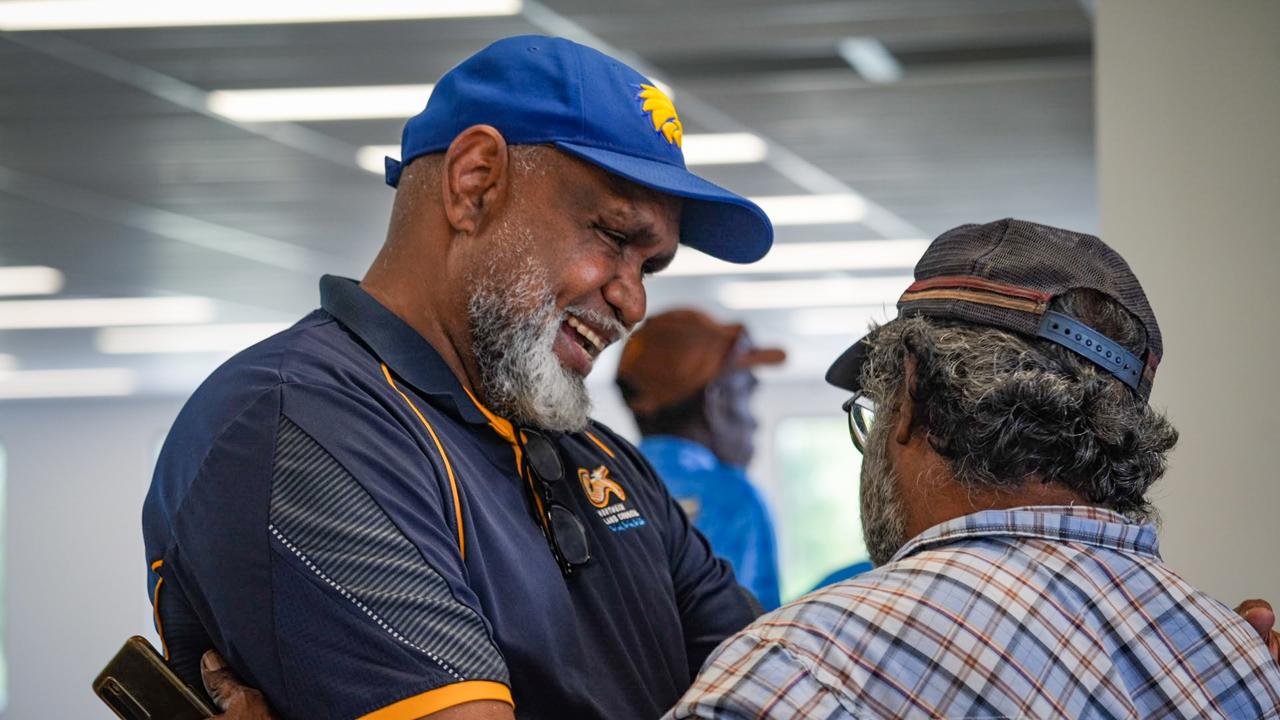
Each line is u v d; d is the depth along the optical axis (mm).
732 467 2652
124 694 1320
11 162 7312
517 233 1438
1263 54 2143
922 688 1086
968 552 1152
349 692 1202
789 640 1115
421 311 1469
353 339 1427
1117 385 1207
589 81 1451
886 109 6711
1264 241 2117
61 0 5215
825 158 7605
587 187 1436
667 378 2584
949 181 8141
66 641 16297
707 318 2643
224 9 5324
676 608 1592
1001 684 1083
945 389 1194
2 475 16578
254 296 11109
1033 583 1130
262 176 7703
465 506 1353
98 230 8828
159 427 16594
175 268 10000
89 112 6539
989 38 5742
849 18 5512
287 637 1224
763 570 2578
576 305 1449
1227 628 1184
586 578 1461
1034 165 7793
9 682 16234
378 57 5867
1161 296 2146
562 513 1468
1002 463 1174
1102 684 1109
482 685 1210
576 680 1387
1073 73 6184
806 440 16578
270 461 1262
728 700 1086
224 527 1256
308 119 6703
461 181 1441
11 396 16109
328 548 1229
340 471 1258
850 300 12039
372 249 9547
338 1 5254
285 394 1298
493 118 1447
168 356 13836
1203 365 2121
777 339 14352
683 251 9961
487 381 1448
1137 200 2172
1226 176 2141
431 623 1217
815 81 6281
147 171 7535
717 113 6738
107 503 16516
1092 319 1212
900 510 1245
